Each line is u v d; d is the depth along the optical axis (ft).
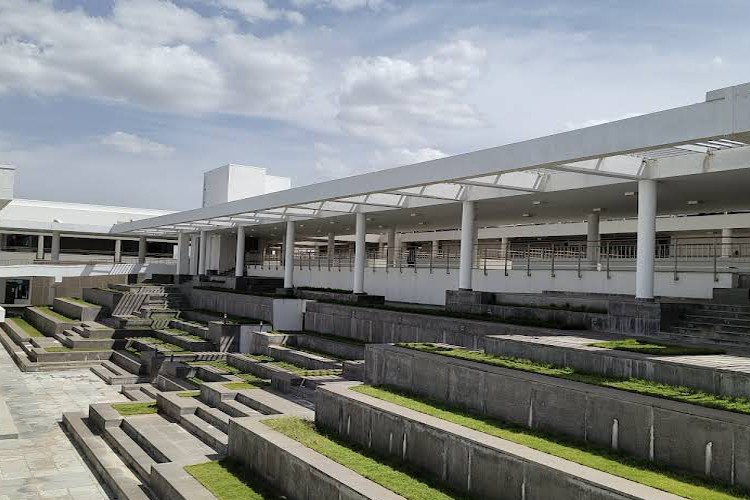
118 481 37.68
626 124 36.40
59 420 55.06
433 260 89.92
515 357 37.83
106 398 64.13
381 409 31.91
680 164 47.83
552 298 61.11
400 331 63.67
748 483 20.77
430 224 108.78
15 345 99.66
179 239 154.30
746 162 43.93
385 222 104.99
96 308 111.14
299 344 75.77
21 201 180.75
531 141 42.68
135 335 95.25
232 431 37.17
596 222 82.07
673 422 23.25
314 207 82.02
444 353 38.65
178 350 80.79
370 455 30.89
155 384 69.10
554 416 27.94
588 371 32.81
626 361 31.24
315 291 99.35
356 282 84.74
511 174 57.36
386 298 96.07
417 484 26.55
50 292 165.89
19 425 53.01
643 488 20.40
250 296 95.50
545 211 80.64
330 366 59.88
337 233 142.10
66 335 95.71
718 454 21.75
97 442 46.50
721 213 109.81
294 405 44.55
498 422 29.68
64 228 149.28
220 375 63.21
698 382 27.76
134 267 155.12
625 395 26.04
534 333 48.19
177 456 38.58
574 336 44.57
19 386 69.46
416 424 29.45
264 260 143.43
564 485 21.94
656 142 34.68
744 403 24.53
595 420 26.18
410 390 37.47
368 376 41.98
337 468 28.12
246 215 102.32
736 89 30.89
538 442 26.07
